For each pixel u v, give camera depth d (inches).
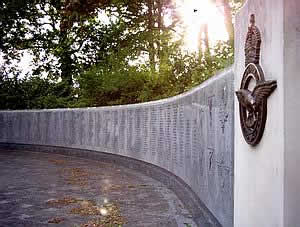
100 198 316.8
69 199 313.0
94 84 741.3
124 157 523.2
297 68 107.2
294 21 107.4
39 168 515.2
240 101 143.3
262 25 125.5
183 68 644.7
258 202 128.0
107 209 277.4
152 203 295.6
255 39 130.2
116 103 705.6
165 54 691.4
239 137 153.7
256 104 124.4
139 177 426.3
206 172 233.3
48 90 877.8
